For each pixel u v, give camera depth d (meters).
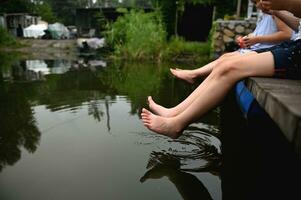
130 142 2.22
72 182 1.63
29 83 4.61
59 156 1.96
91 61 8.95
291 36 2.29
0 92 3.88
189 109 1.66
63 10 42.22
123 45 10.52
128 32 10.39
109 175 1.71
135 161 1.90
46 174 1.72
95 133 2.40
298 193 1.47
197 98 1.64
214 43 9.01
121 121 2.71
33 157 1.95
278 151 1.65
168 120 1.71
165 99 3.61
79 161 1.89
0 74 5.66
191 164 1.88
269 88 1.14
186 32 14.38
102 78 5.31
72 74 5.80
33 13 29.23
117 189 1.56
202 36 14.40
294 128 0.75
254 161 1.82
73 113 2.95
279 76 1.45
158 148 2.11
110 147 2.12
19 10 25.84
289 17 2.08
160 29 10.70
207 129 2.49
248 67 1.47
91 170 1.77
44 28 23.69
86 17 23.00
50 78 5.18
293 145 0.75
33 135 2.34
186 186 1.61
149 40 9.93
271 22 2.50
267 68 1.44
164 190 1.56
